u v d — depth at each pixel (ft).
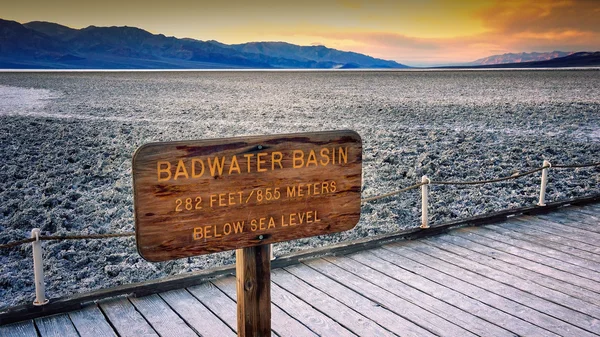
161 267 22.15
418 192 36.09
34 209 30.40
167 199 8.73
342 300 15.58
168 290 16.08
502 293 16.12
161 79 266.77
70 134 63.57
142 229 8.59
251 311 10.11
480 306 15.23
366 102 119.75
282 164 9.73
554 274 17.69
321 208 10.28
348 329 13.88
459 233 22.31
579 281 17.08
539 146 57.77
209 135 65.10
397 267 18.29
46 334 13.41
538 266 18.43
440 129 71.46
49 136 61.72
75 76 308.19
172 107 105.29
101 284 20.47
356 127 73.82
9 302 18.80
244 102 119.85
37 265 14.20
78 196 34.47
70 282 20.58
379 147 55.72
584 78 253.24
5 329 13.64
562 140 62.44
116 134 64.59
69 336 13.35
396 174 41.98
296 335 13.53
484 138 63.31
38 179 39.63
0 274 21.56
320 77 311.06
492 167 45.50
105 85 197.06
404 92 157.58
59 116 86.17
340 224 10.55
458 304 15.35
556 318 14.49
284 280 17.10
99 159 47.52
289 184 9.86
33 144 55.67
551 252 19.89
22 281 20.39
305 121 81.41
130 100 123.75
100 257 23.30
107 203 32.63
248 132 68.39
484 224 23.67
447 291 16.26
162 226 8.75
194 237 9.05
